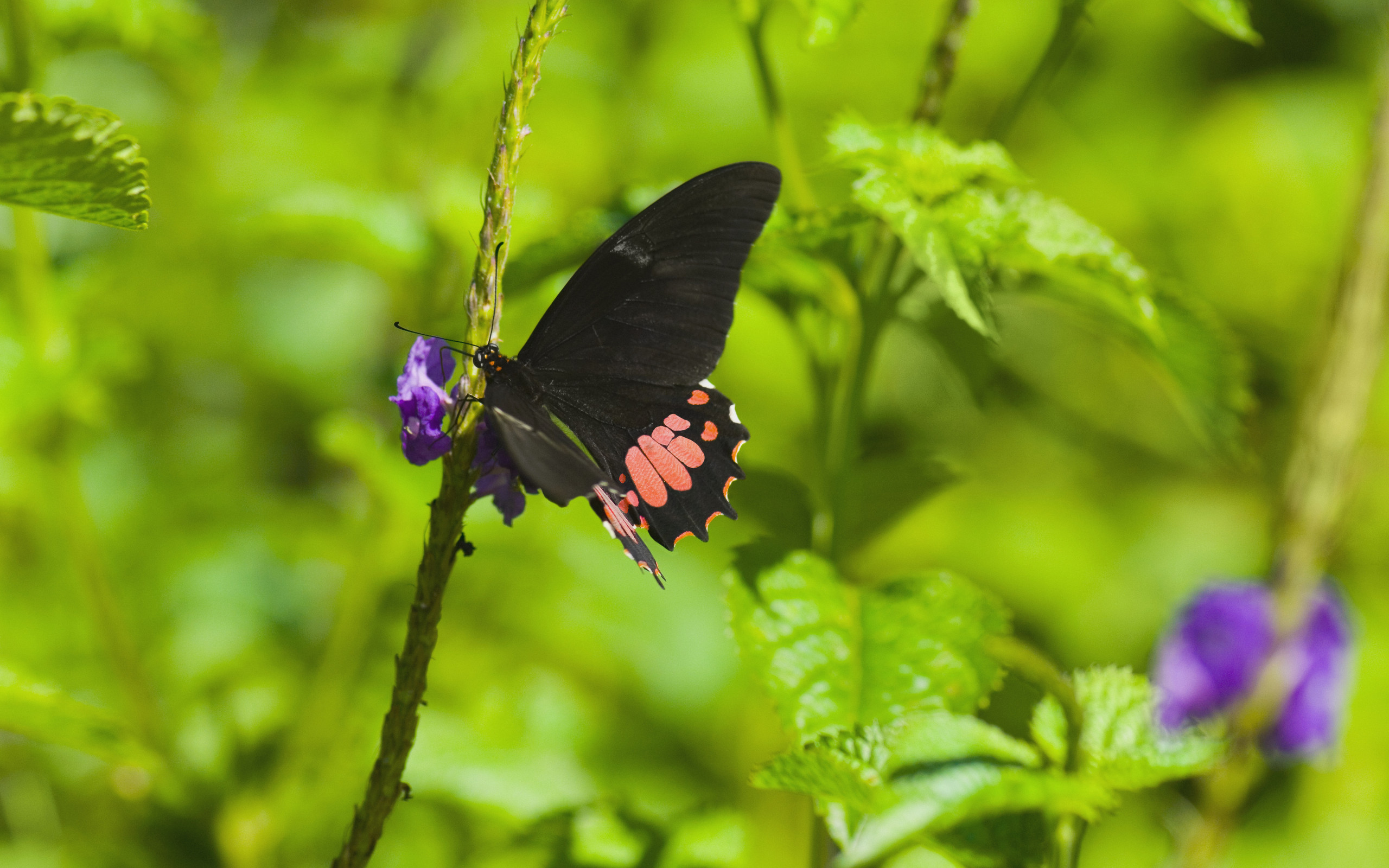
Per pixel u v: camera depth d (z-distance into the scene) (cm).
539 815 133
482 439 124
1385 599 173
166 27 135
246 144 165
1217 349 128
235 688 140
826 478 130
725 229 127
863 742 125
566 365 128
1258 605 130
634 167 174
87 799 140
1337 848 153
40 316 134
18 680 127
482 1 172
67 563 143
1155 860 137
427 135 152
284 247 137
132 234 154
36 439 134
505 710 142
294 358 162
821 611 126
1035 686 127
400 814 138
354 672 139
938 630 126
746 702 145
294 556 145
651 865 131
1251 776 129
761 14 130
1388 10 129
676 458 127
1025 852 125
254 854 136
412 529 137
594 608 144
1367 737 162
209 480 156
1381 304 128
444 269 136
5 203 123
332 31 170
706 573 155
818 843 128
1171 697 130
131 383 157
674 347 128
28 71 134
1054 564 179
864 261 130
